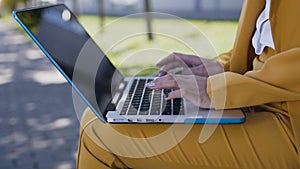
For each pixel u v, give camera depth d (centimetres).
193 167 99
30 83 366
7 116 295
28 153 241
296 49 96
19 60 441
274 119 100
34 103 317
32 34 98
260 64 114
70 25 125
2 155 240
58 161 231
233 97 97
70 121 281
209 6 615
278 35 103
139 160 101
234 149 97
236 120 95
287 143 97
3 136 264
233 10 585
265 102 98
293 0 99
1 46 502
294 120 98
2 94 341
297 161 96
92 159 101
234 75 99
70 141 253
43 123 280
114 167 102
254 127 98
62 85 357
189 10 612
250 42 125
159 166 101
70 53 107
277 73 96
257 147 96
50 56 98
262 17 116
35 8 110
